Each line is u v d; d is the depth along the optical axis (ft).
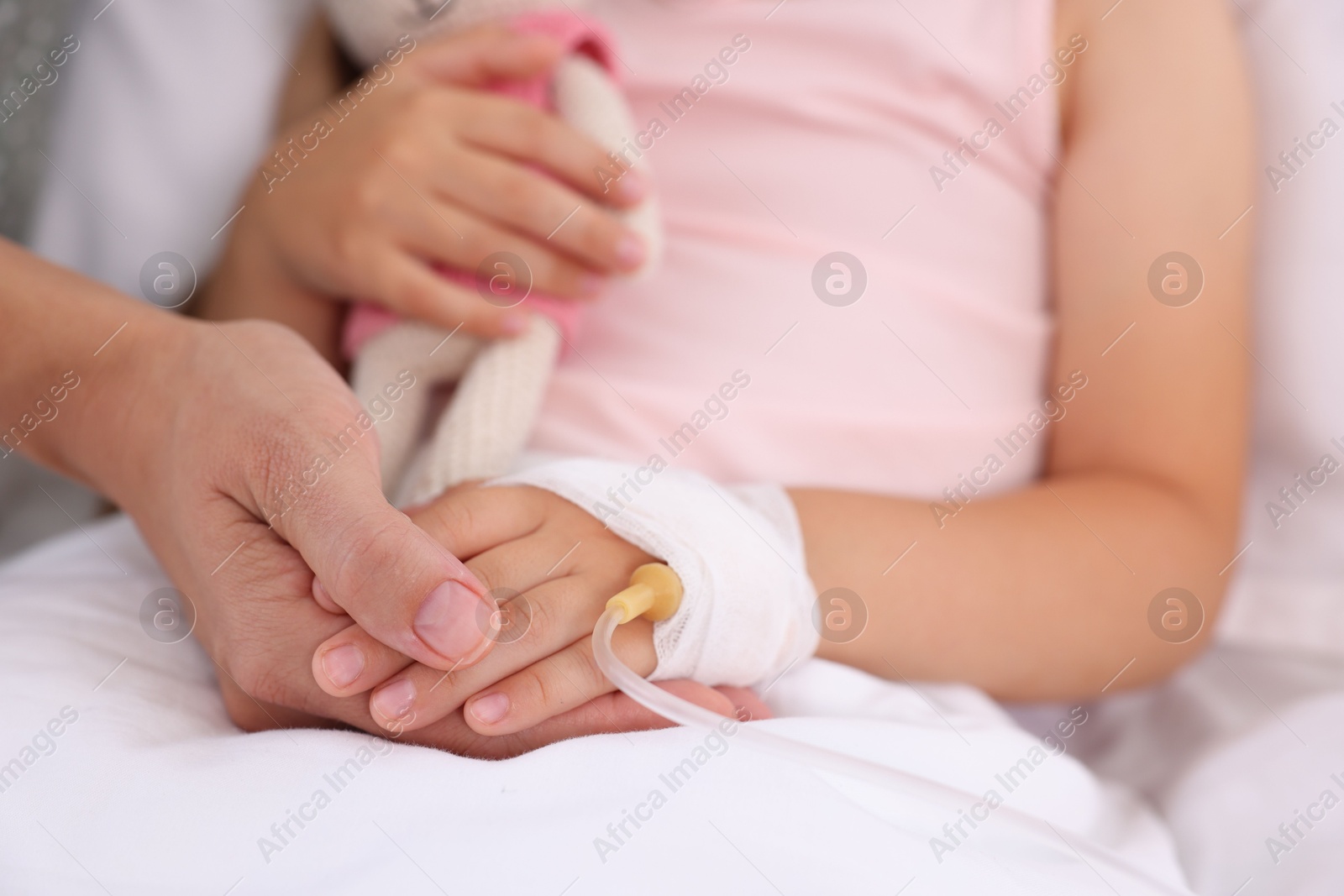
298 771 1.83
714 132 2.29
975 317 2.23
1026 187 2.30
